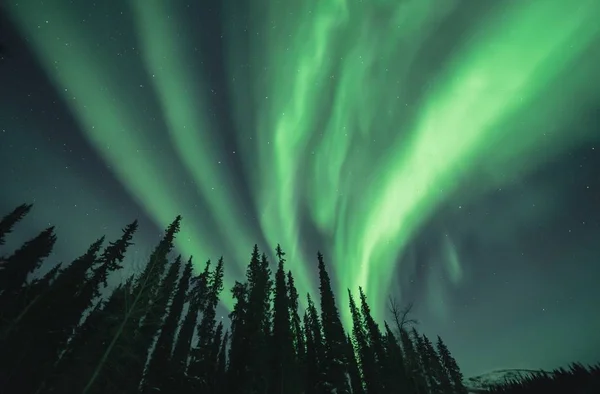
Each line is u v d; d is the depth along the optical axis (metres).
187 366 29.61
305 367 35.00
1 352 21.44
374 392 34.03
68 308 24.88
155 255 24.41
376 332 41.56
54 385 19.66
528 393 26.52
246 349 29.97
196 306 34.91
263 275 38.03
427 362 47.47
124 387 22.19
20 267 28.66
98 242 31.91
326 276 44.41
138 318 21.62
